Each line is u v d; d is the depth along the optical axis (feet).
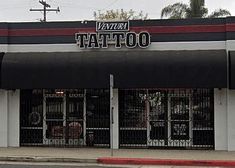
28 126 73.56
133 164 58.75
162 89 69.00
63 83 68.64
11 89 70.69
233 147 67.62
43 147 71.82
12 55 70.38
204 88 66.95
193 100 70.18
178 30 69.46
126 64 67.46
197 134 69.97
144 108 71.41
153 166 57.26
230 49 67.87
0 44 72.49
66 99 73.15
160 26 69.77
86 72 68.18
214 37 68.90
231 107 67.72
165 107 70.95
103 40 70.64
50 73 68.85
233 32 67.82
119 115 71.26
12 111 73.00
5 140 72.59
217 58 66.13
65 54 69.62
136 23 70.28
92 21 71.15
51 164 58.23
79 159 60.23
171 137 70.69
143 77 67.15
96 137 72.23
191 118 70.18
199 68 66.13
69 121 72.95
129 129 71.36
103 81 67.82
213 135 69.41
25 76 69.36
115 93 70.85
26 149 69.41
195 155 63.00
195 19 69.21
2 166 55.83
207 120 69.87
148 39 69.67
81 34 71.15
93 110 72.43
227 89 67.92
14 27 72.64
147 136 71.10
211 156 62.03
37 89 70.90
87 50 71.26
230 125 67.67
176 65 66.64
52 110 73.51
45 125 73.36
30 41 72.28
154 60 67.21
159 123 71.05
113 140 70.59
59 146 72.64
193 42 69.15
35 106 73.67
